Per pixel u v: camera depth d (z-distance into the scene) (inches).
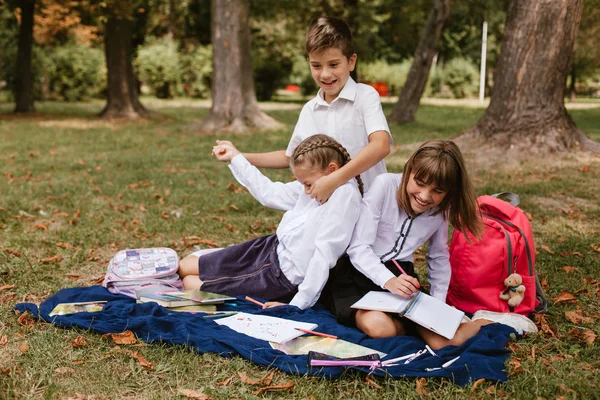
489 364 106.7
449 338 111.3
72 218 221.1
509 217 134.3
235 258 143.1
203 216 229.9
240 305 135.1
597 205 248.5
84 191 271.4
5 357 111.0
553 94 346.6
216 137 506.9
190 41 1191.6
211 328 120.6
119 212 232.8
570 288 154.2
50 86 1075.9
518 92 348.8
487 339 114.7
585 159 333.7
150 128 589.0
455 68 1373.0
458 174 120.0
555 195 264.5
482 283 132.4
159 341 114.8
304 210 136.7
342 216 125.1
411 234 127.7
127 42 698.8
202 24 970.1
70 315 125.5
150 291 137.6
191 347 112.1
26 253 178.7
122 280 142.7
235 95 554.3
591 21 880.9
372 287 128.0
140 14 820.6
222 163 363.3
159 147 442.9
